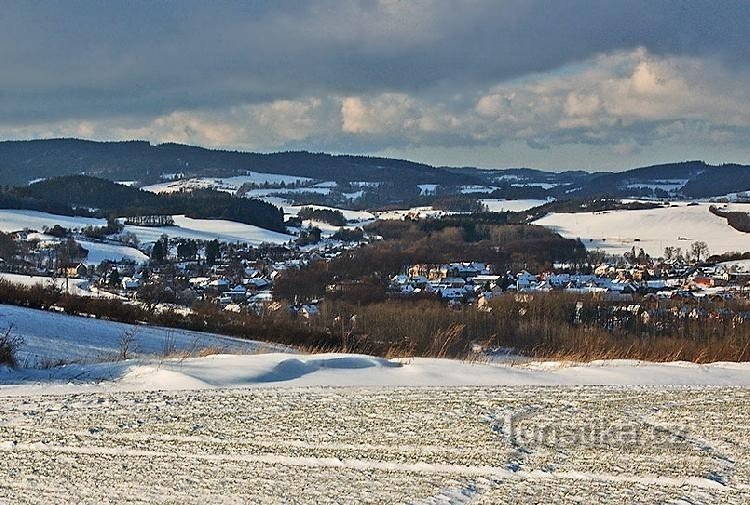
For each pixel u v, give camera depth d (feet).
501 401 39.29
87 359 61.00
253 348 93.15
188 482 25.81
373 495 24.62
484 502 24.07
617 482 26.08
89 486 25.32
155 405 37.37
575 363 58.39
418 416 35.50
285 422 34.12
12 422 33.73
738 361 69.51
